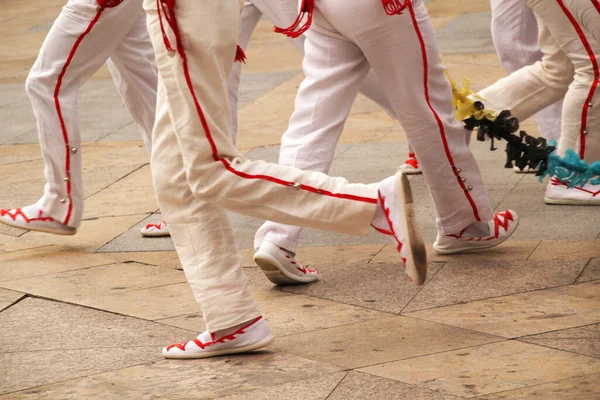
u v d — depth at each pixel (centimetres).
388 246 555
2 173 771
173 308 470
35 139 888
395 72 470
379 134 846
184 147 373
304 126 482
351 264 526
